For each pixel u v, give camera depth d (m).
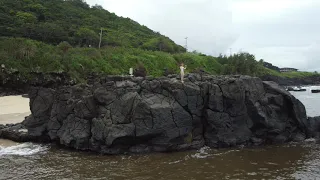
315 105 45.62
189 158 16.36
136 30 123.50
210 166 14.95
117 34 102.25
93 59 64.19
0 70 49.00
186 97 18.44
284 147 19.09
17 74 50.66
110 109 17.98
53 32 76.50
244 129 19.58
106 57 66.94
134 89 18.52
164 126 17.22
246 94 19.81
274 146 19.41
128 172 13.94
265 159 16.28
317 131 22.03
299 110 21.36
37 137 20.47
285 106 21.42
